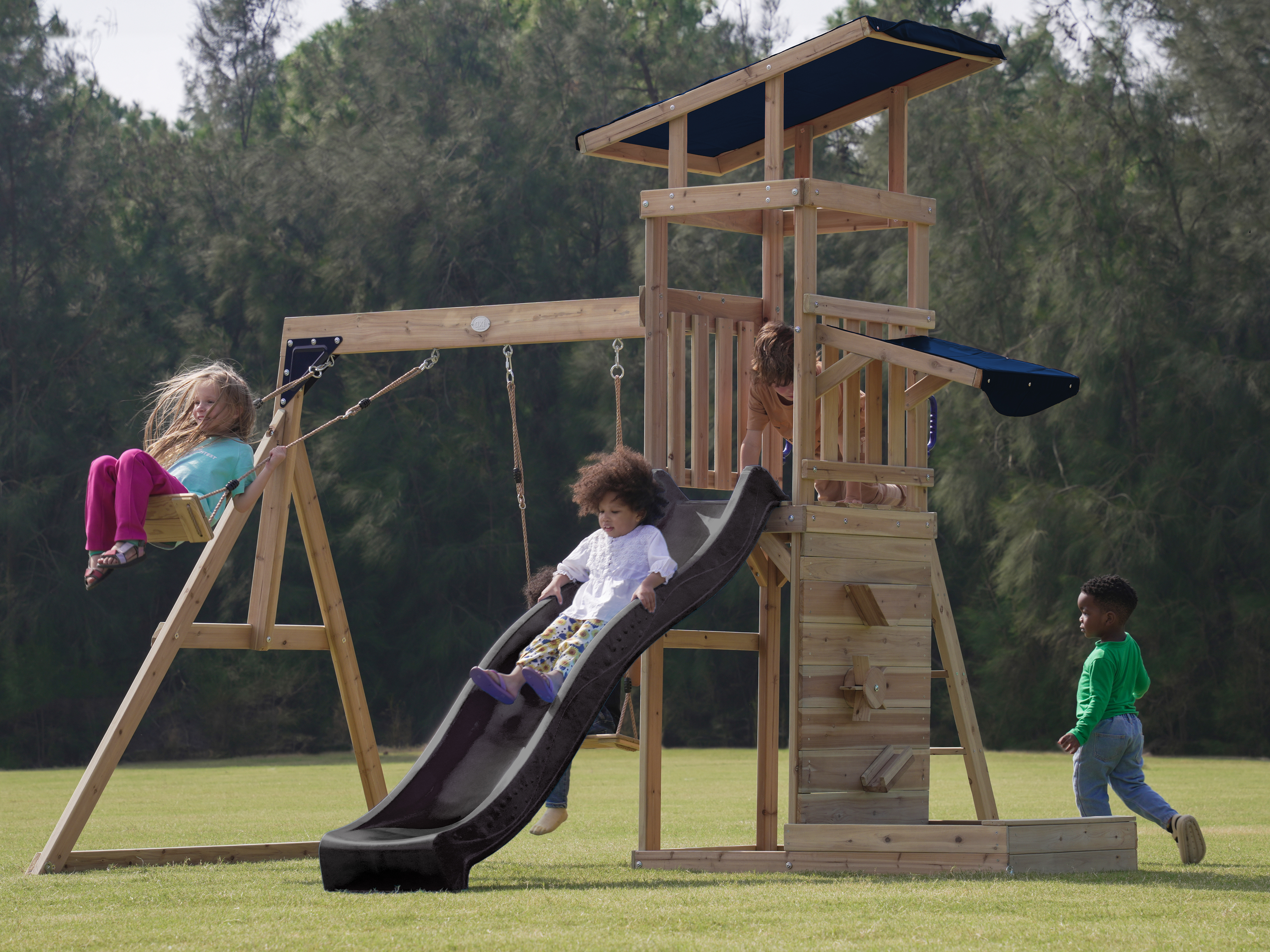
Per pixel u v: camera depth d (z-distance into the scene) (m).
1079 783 18.30
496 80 94.19
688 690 84.56
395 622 83.69
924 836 15.08
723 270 83.44
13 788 46.19
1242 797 34.34
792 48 19.09
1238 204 72.38
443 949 9.60
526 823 14.02
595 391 83.00
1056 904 11.82
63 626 78.75
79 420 83.31
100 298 85.56
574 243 88.62
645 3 106.62
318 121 102.31
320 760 73.38
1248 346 72.88
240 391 19.62
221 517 19.77
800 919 10.96
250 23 100.44
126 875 16.58
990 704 76.25
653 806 19.11
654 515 17.42
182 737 83.31
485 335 21.80
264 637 20.88
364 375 84.81
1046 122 79.19
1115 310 71.19
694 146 23.48
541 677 15.35
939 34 19.33
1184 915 11.20
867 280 86.56
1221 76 73.19
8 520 76.62
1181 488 71.44
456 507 83.50
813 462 18.00
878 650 18.11
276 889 14.05
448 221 84.44
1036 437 75.44
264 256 87.06
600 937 10.09
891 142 21.41
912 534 18.59
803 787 17.20
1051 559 71.88
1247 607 69.94
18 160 84.19
